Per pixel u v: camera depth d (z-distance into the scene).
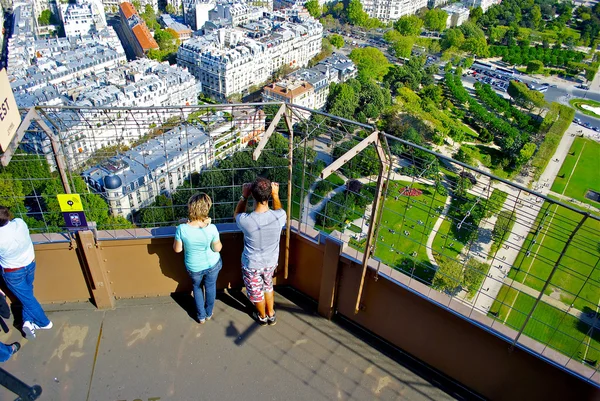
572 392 5.90
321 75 84.19
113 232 7.34
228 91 88.31
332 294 7.34
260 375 6.69
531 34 125.56
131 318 7.46
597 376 5.71
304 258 7.73
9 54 84.31
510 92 89.50
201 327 7.35
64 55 86.56
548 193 61.53
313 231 7.54
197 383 6.55
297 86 77.75
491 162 67.62
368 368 6.92
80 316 7.47
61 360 6.79
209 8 120.56
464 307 6.40
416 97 81.62
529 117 81.50
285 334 7.31
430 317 6.67
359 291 7.00
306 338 7.28
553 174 65.88
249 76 92.31
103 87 70.06
